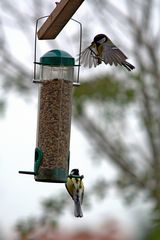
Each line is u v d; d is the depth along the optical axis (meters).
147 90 23.48
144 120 23.48
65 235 21.77
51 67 14.28
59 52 14.31
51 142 14.20
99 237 22.34
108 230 22.39
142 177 23.03
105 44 12.94
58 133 14.24
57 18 13.43
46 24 13.73
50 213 21.31
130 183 22.97
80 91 22.98
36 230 20.59
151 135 23.61
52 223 21.00
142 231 19.17
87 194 22.47
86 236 22.08
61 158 14.16
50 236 20.91
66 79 14.31
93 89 23.03
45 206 21.38
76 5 13.11
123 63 12.87
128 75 23.08
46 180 14.08
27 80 22.73
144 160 23.56
